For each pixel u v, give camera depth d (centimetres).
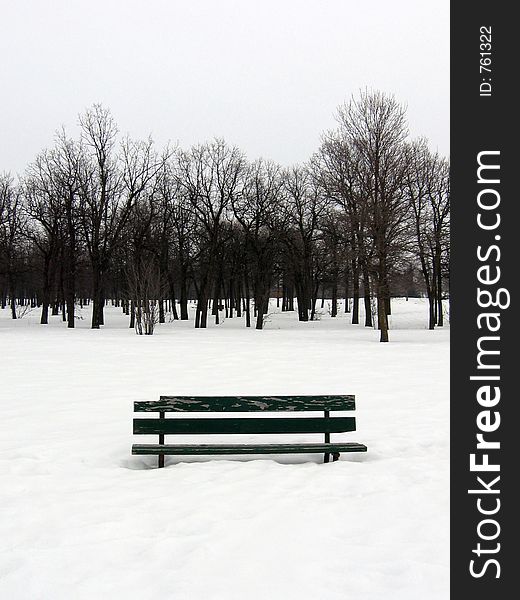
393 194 3212
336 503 604
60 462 767
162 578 449
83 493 638
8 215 4978
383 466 738
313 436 930
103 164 4069
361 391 1275
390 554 489
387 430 925
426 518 566
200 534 527
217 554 488
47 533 528
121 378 1464
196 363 1766
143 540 514
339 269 4578
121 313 5969
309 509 586
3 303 7231
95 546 503
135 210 4541
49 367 1673
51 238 4575
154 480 689
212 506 595
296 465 758
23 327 4128
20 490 649
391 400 1173
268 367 1670
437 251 4025
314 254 4847
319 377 1476
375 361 1817
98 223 4012
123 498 622
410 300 7819
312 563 471
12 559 479
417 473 707
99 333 3388
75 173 4200
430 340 2877
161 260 4584
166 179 4569
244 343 2570
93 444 858
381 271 2830
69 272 4353
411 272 3956
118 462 783
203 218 4650
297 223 4788
